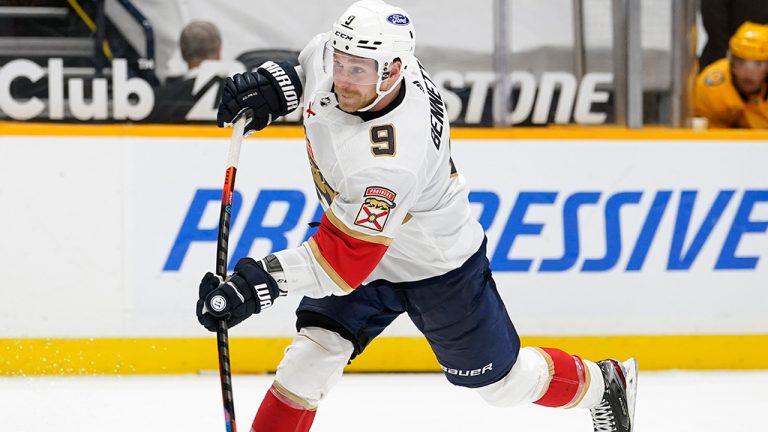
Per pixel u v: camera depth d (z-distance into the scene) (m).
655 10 16.42
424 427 13.41
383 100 8.60
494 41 16.27
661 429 13.55
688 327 16.58
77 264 15.48
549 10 16.25
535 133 16.08
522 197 16.12
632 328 16.45
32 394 14.44
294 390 9.73
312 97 9.01
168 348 15.70
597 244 16.30
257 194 15.64
